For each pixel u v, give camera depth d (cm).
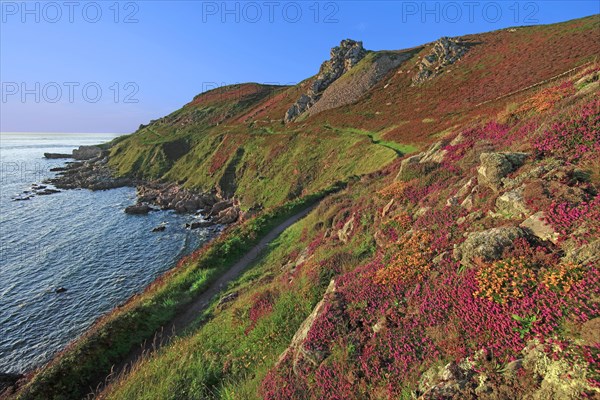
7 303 3550
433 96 7194
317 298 1366
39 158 16150
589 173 1021
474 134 2164
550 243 861
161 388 1194
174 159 11006
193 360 1356
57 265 4400
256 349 1264
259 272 2423
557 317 665
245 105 15262
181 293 2367
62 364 1622
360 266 1380
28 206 7181
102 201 7744
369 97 9150
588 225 819
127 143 14225
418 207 1677
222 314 1822
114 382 1475
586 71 2208
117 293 3738
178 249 4881
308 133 7838
